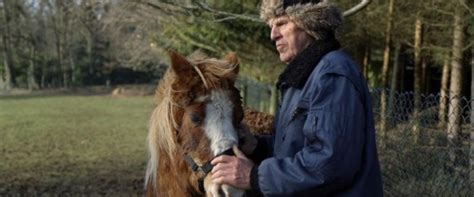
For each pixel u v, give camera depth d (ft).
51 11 150.10
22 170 38.47
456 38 34.24
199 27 35.53
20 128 66.85
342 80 7.77
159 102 11.00
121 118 81.20
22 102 115.03
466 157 18.04
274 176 7.95
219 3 30.45
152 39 45.62
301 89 8.24
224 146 8.94
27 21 150.82
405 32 42.42
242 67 44.27
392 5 37.42
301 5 8.21
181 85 9.59
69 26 151.33
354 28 39.14
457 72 34.99
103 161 42.60
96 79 165.48
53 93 145.28
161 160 10.97
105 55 162.40
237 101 9.52
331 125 7.58
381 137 20.02
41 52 159.43
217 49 37.78
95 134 61.36
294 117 8.23
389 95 22.17
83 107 102.32
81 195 30.60
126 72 170.09
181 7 22.98
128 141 55.42
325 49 8.22
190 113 9.37
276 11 8.42
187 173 9.84
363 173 7.91
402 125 19.54
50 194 30.89
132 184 33.63
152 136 11.14
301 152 7.85
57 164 41.14
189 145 9.41
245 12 31.07
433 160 18.56
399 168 19.39
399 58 49.49
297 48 8.46
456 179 18.06
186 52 42.68
